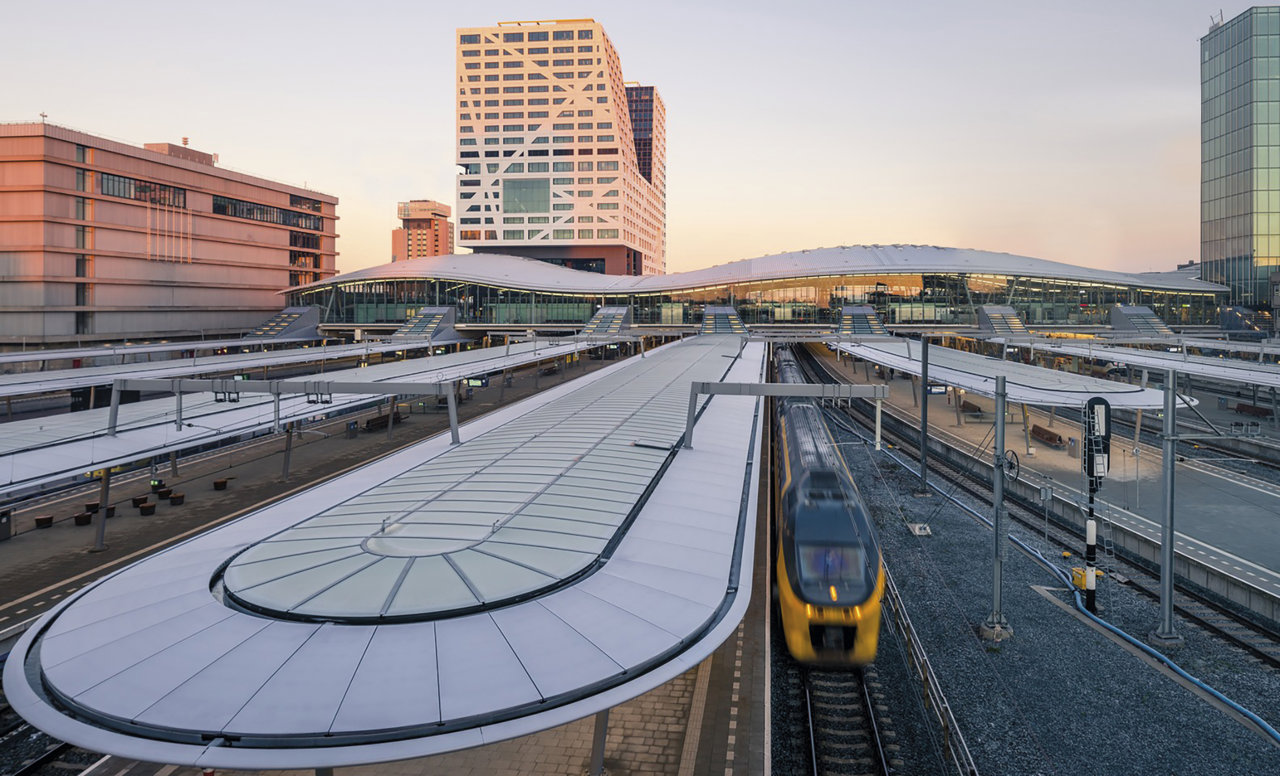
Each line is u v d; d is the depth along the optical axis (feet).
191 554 54.44
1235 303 396.57
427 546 52.90
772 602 78.07
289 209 440.04
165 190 355.56
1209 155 417.90
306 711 34.83
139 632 42.19
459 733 34.12
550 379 305.32
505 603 45.29
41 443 99.50
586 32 560.20
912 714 60.29
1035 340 289.12
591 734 54.34
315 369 322.96
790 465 84.07
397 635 41.19
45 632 43.80
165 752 32.65
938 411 217.97
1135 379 279.28
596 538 55.72
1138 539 98.07
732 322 390.21
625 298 412.57
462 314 422.82
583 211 569.64
